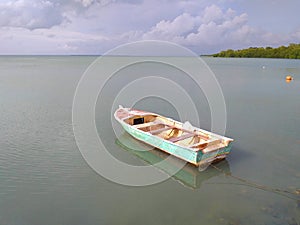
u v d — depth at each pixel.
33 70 49.53
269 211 7.53
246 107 19.72
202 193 8.52
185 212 7.54
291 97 23.73
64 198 8.06
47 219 7.12
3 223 6.92
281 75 41.28
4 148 11.45
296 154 11.32
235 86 29.72
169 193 8.50
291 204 7.83
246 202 8.00
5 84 30.00
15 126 14.45
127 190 8.58
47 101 20.69
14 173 9.37
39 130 13.84
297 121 16.19
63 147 11.70
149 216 7.36
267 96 24.11
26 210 7.45
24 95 23.17
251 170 9.97
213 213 7.50
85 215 7.33
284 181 9.17
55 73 43.22
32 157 10.67
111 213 7.45
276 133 13.98
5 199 7.91
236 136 13.57
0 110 17.86
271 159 10.87
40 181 8.91
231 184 9.05
